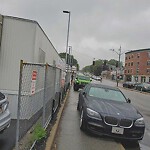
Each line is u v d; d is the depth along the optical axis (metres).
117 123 4.18
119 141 4.26
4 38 4.95
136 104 11.19
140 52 47.62
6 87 4.93
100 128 4.22
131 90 25.59
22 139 3.47
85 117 4.38
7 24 4.95
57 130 4.61
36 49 5.14
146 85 24.67
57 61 10.66
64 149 3.57
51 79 4.71
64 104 7.81
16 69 4.97
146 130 5.37
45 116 4.05
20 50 4.97
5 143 3.27
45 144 3.41
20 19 4.96
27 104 4.17
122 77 57.09
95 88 5.45
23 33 4.98
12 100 4.86
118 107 4.57
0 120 3.15
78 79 15.01
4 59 4.96
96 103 4.61
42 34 5.74
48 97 4.33
